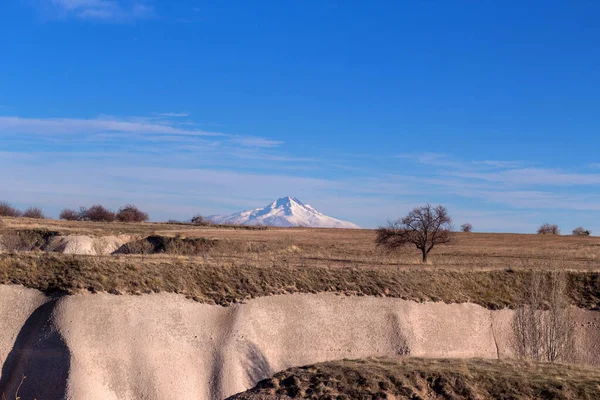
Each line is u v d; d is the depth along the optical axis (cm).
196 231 9425
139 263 3853
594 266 5828
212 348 3381
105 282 3494
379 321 4025
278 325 3741
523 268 5212
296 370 2525
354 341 3828
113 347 3125
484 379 2294
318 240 8744
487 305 4534
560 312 3716
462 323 4281
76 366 2914
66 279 3447
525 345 3684
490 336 4269
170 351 3253
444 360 2653
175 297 3622
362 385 2298
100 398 2859
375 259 5784
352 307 4088
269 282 4100
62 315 3164
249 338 3525
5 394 2820
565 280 4697
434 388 2269
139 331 3272
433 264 5431
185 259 4275
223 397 3164
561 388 2184
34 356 2961
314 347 3694
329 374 2405
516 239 10262
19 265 3528
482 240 9956
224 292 3850
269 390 2352
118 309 3338
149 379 3072
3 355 2981
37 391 2823
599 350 4172
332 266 4778
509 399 2158
